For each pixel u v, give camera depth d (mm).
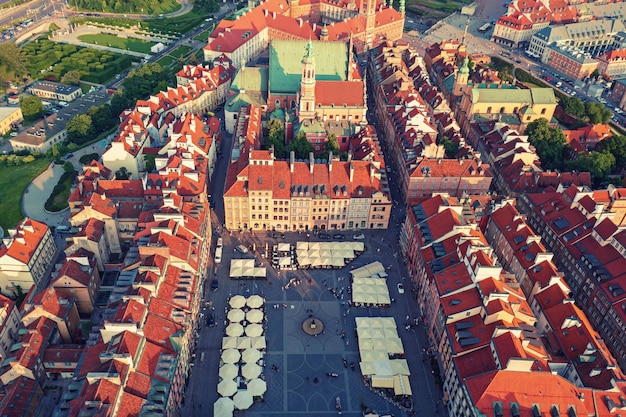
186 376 148500
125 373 124062
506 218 190625
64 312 152875
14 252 171250
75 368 142625
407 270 192000
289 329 166125
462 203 198250
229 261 191250
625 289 162250
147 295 143125
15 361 137375
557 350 149250
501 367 129250
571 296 184000
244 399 141125
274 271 187625
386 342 158625
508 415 124812
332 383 150625
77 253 169375
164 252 156625
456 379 139000
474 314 148000
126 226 188750
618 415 127688
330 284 183500
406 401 146125
